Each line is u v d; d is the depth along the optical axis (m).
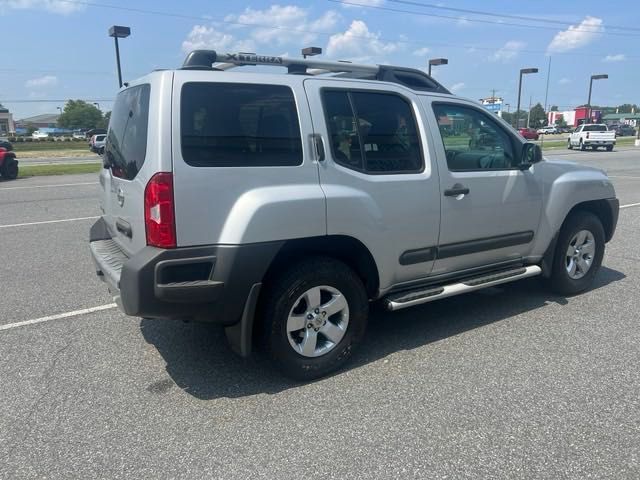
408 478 2.68
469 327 4.63
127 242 3.73
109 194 4.09
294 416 3.27
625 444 2.93
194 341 4.40
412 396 3.48
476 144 4.51
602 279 5.98
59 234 8.52
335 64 4.15
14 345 4.32
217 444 2.98
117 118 4.04
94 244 4.31
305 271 3.56
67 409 3.36
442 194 4.19
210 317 3.33
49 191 14.35
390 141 3.97
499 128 4.66
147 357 4.11
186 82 3.23
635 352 4.08
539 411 3.27
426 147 4.13
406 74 4.46
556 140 54.03
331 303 3.75
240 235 3.27
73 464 2.82
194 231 3.21
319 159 3.59
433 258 4.27
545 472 2.71
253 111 3.39
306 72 4.08
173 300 3.18
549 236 5.04
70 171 21.17
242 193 3.33
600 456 2.83
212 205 3.24
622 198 12.27
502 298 5.39
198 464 2.81
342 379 3.74
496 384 3.61
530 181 4.79
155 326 4.72
